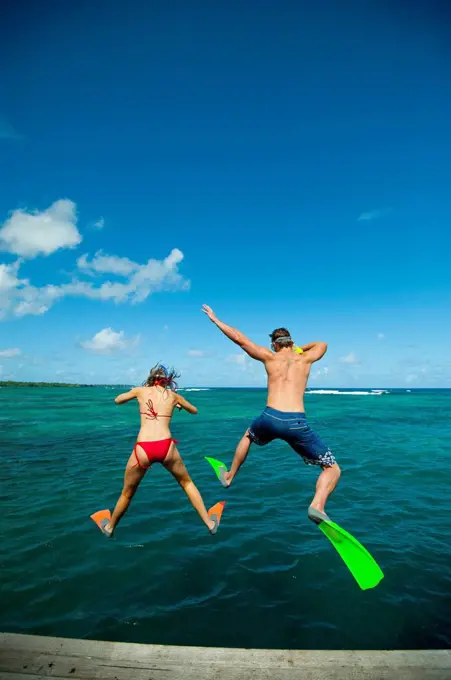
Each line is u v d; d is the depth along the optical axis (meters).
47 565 5.72
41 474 10.98
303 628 4.38
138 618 4.52
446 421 25.30
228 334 4.55
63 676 2.90
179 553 6.14
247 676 2.92
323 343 4.90
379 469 11.85
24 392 79.44
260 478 10.78
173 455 4.59
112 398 56.03
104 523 4.77
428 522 7.54
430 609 4.75
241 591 5.09
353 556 3.77
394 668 2.98
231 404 42.59
